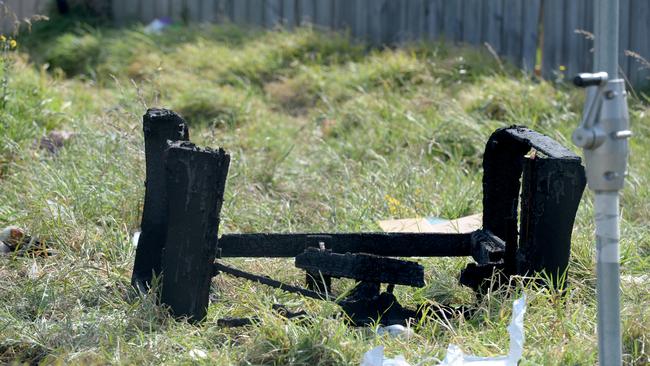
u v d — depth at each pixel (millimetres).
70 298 19078
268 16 50906
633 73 45219
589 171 12773
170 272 17406
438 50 45406
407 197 26875
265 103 41219
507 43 47500
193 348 16359
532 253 17594
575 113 37188
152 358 15992
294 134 35719
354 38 49438
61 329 17078
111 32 48625
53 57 46250
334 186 28297
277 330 16266
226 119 37188
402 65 42594
